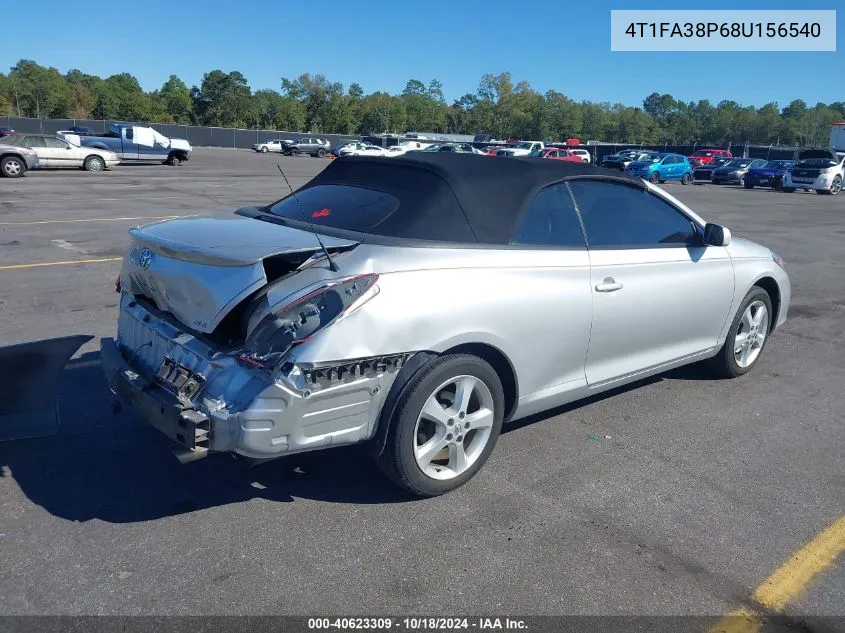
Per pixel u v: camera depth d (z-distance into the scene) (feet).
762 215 65.05
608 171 14.65
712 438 14.71
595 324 13.46
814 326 24.48
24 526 10.66
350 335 9.97
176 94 362.12
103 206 51.01
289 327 9.73
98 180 77.25
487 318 11.49
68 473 12.28
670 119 412.57
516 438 14.37
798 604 9.55
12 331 19.95
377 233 11.44
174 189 68.90
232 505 11.46
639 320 14.43
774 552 10.69
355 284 10.18
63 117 341.00
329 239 11.08
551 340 12.70
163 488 11.91
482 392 11.90
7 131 157.17
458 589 9.59
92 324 20.89
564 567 10.14
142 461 12.79
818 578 10.10
